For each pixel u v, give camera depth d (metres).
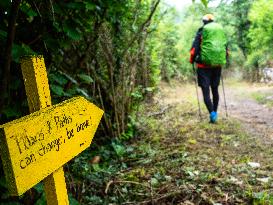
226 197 3.25
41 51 2.64
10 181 1.32
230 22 19.84
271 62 16.08
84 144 1.79
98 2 3.28
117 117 5.05
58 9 2.53
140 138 5.36
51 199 1.59
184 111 7.85
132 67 5.30
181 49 18.89
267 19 14.02
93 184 3.45
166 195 3.26
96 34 3.70
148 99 8.27
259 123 6.66
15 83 2.21
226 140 5.22
